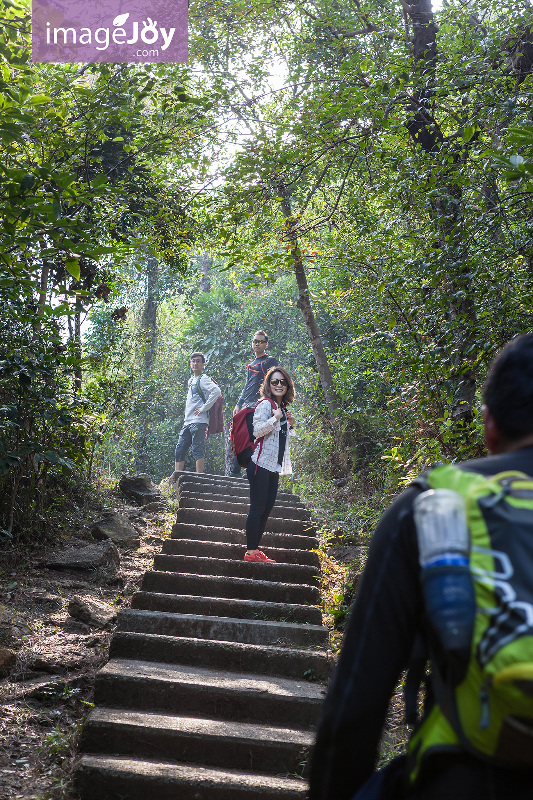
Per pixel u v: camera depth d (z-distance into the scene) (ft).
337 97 18.58
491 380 4.56
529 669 3.22
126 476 28.32
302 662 13.79
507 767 3.52
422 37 21.39
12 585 17.04
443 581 3.58
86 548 20.24
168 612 15.99
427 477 4.18
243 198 19.45
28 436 18.88
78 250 10.48
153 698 12.42
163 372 60.34
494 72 15.58
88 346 30.27
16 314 17.21
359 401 33.55
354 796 4.11
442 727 3.73
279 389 19.10
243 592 17.24
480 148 15.94
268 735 11.45
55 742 11.18
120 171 21.99
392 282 16.70
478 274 14.19
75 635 15.16
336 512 26.81
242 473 37.70
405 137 19.40
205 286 71.41
